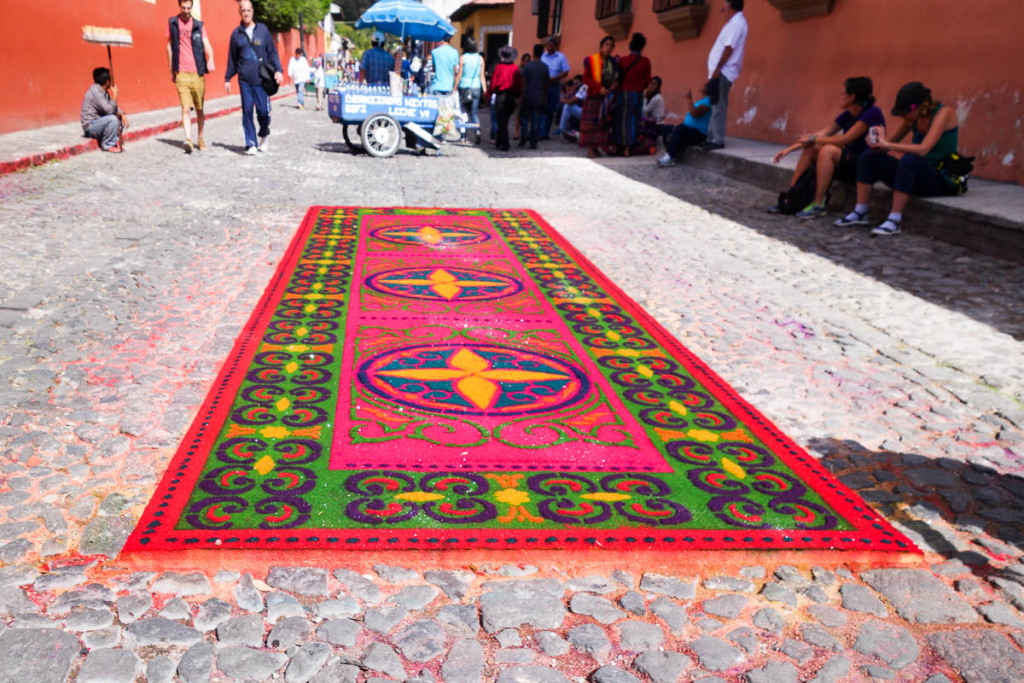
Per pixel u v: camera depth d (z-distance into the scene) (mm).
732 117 12500
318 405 3064
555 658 1838
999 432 3115
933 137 6242
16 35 10477
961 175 6512
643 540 2271
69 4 12086
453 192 8328
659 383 3475
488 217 7047
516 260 5543
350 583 2045
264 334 3816
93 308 4035
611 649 1877
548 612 1988
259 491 2416
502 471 2629
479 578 2109
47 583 1973
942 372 3707
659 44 15047
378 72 11641
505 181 9234
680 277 5270
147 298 4266
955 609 2074
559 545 2219
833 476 2732
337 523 2271
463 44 13367
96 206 6598
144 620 1875
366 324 4055
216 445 2688
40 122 11219
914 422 3191
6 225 5688
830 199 7801
